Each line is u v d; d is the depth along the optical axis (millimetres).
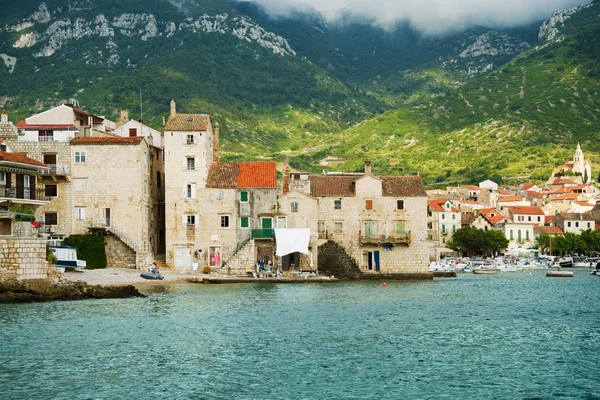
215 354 54625
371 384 46625
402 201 126938
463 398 43844
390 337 62062
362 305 83750
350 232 126188
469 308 82688
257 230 118688
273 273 116188
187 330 64250
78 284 85750
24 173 103312
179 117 123062
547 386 46406
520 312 79688
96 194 114750
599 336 63438
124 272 109125
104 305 79375
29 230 83188
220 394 44281
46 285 82188
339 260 123500
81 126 128125
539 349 57406
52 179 114625
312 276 117562
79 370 49281
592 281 136875
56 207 114500
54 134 123188
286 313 75750
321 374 48969
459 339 61500
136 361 52062
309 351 56000
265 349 56562
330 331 64750
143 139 117375
